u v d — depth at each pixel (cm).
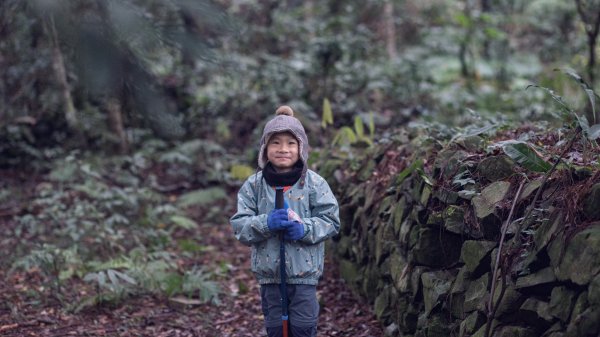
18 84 895
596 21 657
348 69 972
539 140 329
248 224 308
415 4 1379
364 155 498
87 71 206
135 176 836
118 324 437
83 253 559
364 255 438
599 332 207
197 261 584
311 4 1383
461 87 1052
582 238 222
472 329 277
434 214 322
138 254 538
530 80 955
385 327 388
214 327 433
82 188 673
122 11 204
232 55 968
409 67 1009
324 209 317
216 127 937
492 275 276
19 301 472
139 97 219
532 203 255
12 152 888
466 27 1160
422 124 419
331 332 407
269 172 315
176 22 227
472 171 319
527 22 1316
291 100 936
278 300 318
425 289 327
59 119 927
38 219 639
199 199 741
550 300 238
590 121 511
